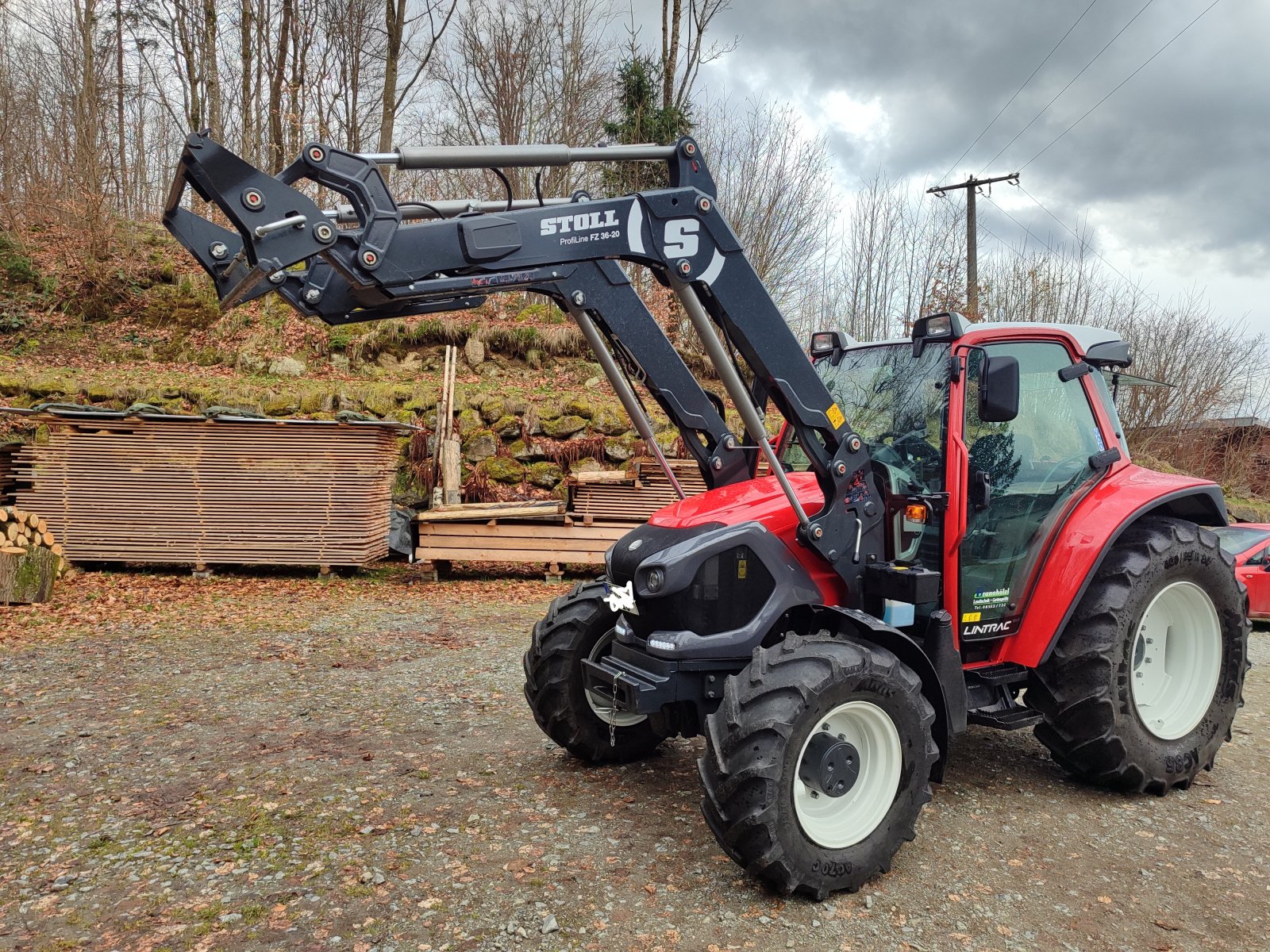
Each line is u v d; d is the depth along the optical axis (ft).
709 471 12.84
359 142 72.49
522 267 9.53
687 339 50.44
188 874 9.70
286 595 28.09
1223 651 13.19
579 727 13.03
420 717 15.66
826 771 9.45
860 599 11.24
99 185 54.29
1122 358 13.69
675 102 63.00
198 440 30.66
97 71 69.31
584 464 38.75
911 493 11.74
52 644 20.70
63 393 38.01
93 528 30.45
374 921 8.73
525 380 45.50
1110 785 12.72
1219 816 11.92
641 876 9.78
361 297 9.12
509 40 63.77
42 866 9.92
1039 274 71.31
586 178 58.85
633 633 11.36
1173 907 9.32
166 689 17.17
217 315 48.16
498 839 10.67
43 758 13.37
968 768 13.71
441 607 26.91
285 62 68.64
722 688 10.71
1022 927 8.86
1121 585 12.12
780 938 8.55
